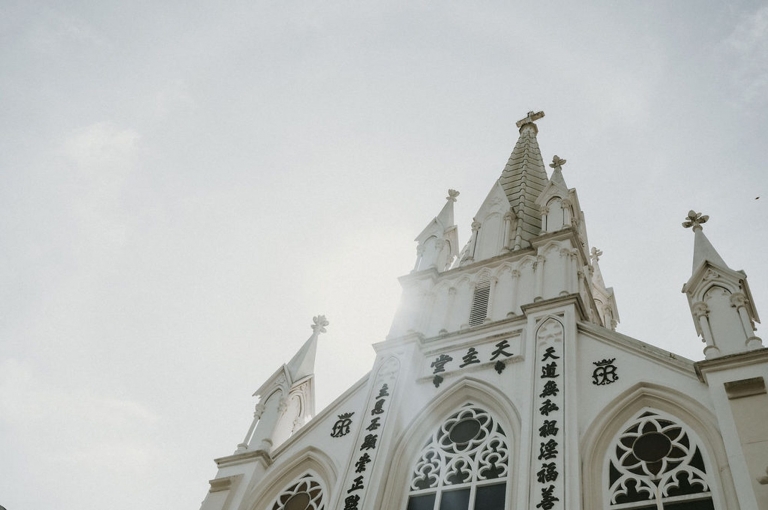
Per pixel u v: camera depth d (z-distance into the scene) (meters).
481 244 30.86
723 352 18.72
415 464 20.84
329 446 22.62
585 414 19.11
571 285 24.33
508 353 22.53
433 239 30.61
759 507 14.58
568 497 16.75
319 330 29.27
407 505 19.66
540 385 20.22
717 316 19.84
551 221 28.45
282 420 25.20
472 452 20.20
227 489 22.36
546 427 18.80
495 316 25.17
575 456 17.75
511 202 34.59
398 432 21.72
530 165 38.69
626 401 19.06
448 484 19.66
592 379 20.14
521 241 30.06
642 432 18.34
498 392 21.22
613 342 21.03
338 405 24.20
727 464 16.20
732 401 17.05
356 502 19.50
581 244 28.06
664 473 17.14
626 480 17.34
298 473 22.61
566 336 21.52
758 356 17.84
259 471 22.98
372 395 23.25
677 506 16.31
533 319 22.80
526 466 17.98
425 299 27.23
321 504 20.97
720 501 15.85
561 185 30.31
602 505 16.98
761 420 16.33
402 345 24.78
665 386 18.89
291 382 26.19
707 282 20.88
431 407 22.03
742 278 20.44
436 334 25.48
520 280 26.25
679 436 17.77
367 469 20.47
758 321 19.97
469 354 23.33
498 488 18.75
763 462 15.38
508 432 20.05
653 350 20.16
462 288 27.50
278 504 21.88
